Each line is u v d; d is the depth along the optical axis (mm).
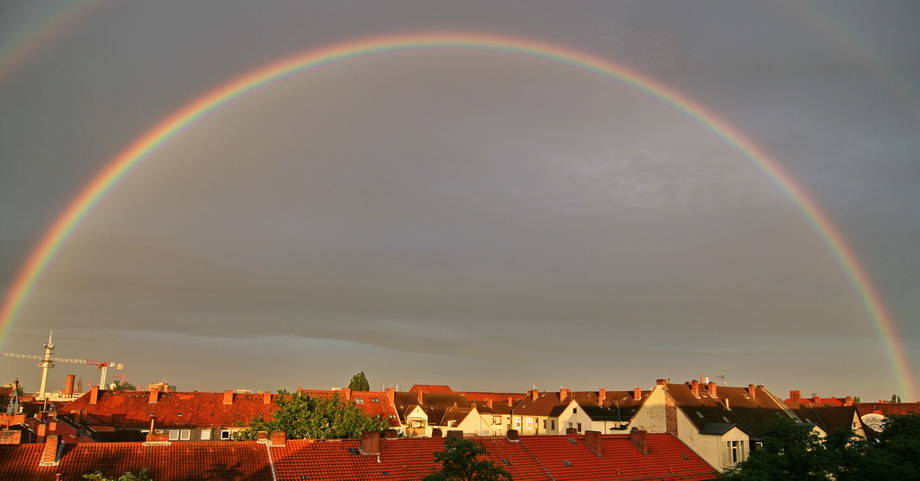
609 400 112500
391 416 117750
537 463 56031
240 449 46094
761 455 40750
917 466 39688
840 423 87500
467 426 116688
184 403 96562
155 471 41719
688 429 74938
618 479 57125
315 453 48031
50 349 162000
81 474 39750
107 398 93625
